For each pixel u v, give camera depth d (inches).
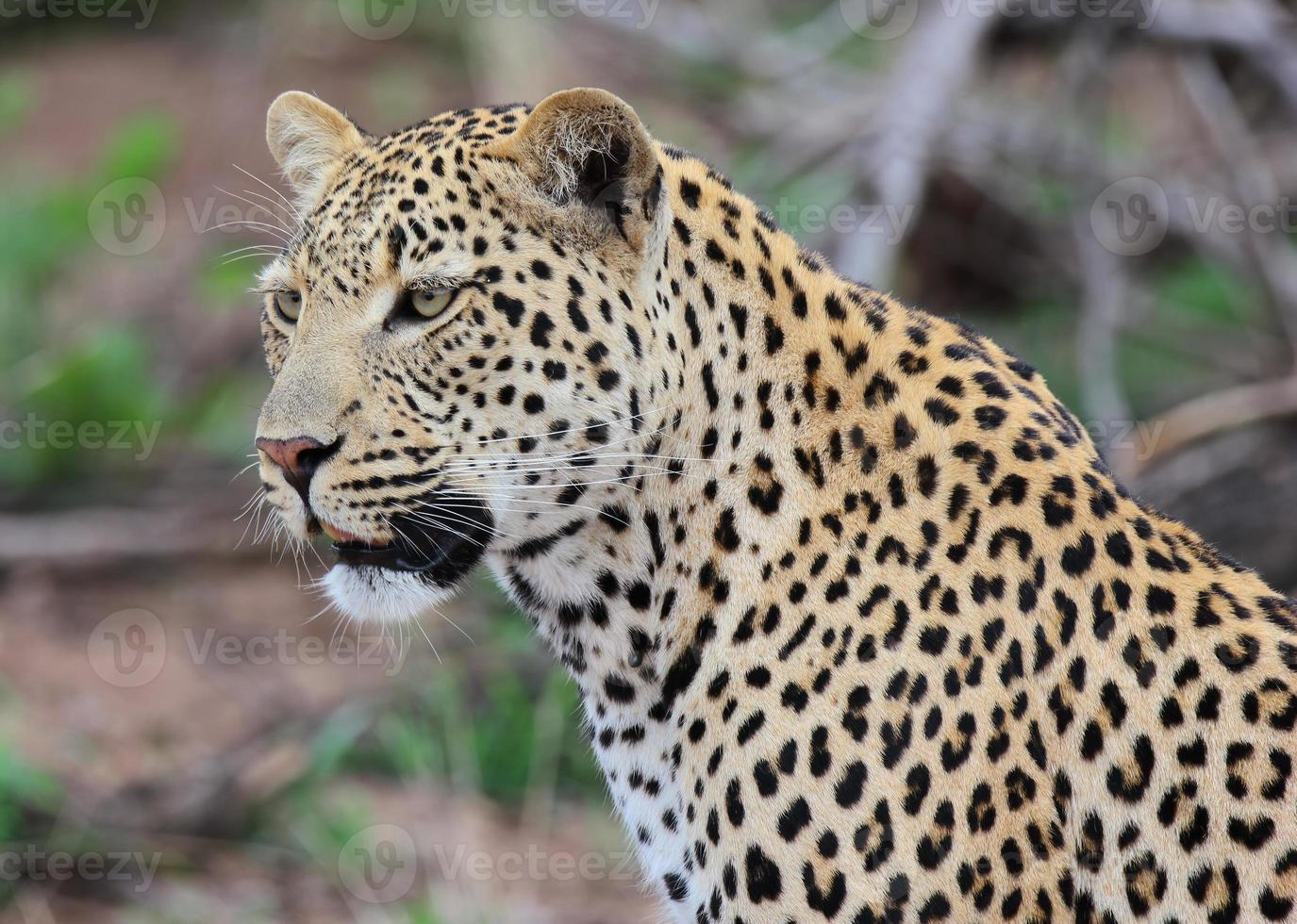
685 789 259.1
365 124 858.1
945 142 584.4
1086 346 547.8
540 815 468.1
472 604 538.9
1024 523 249.9
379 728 496.4
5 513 634.8
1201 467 494.9
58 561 599.2
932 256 661.9
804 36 735.7
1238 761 245.1
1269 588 264.8
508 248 248.8
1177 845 245.6
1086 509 253.4
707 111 706.2
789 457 255.6
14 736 484.7
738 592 255.1
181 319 725.9
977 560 247.8
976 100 650.2
